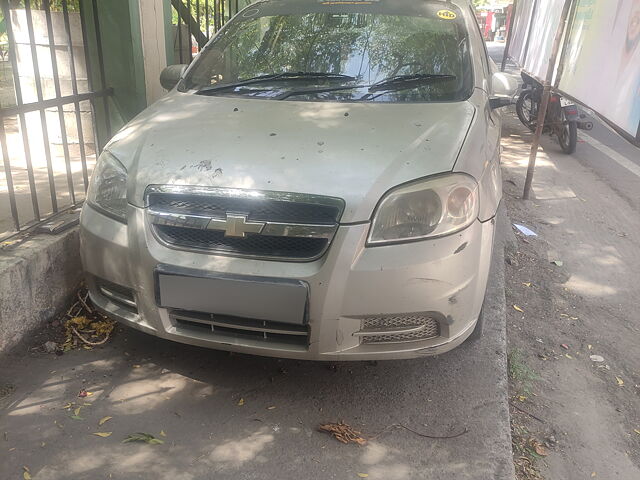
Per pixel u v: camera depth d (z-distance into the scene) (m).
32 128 5.24
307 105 3.21
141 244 2.62
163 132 2.96
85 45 3.83
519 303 4.16
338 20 3.91
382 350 2.64
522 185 6.77
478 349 3.30
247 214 2.52
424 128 2.92
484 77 3.70
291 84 3.51
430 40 3.72
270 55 3.74
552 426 2.96
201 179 2.59
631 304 4.26
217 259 2.54
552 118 8.07
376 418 2.76
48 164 3.49
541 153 8.21
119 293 2.86
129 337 3.28
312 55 3.67
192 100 3.41
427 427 2.71
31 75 5.03
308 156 2.67
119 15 4.37
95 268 2.84
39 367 2.98
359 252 2.47
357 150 2.71
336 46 3.70
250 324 2.60
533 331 3.82
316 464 2.47
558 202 6.27
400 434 2.66
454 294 2.61
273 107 3.20
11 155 5.09
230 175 2.59
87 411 2.70
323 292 2.47
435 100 3.33
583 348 3.68
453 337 2.71
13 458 2.41
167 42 5.19
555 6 7.08
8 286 2.98
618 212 6.06
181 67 4.00
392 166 2.61
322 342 2.55
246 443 2.57
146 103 4.75
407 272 2.48
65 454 2.45
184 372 3.02
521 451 2.75
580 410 3.10
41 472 2.35
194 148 2.77
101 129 4.73
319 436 2.63
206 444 2.55
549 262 4.84
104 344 3.21
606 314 4.10
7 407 2.69
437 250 2.54
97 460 2.43
